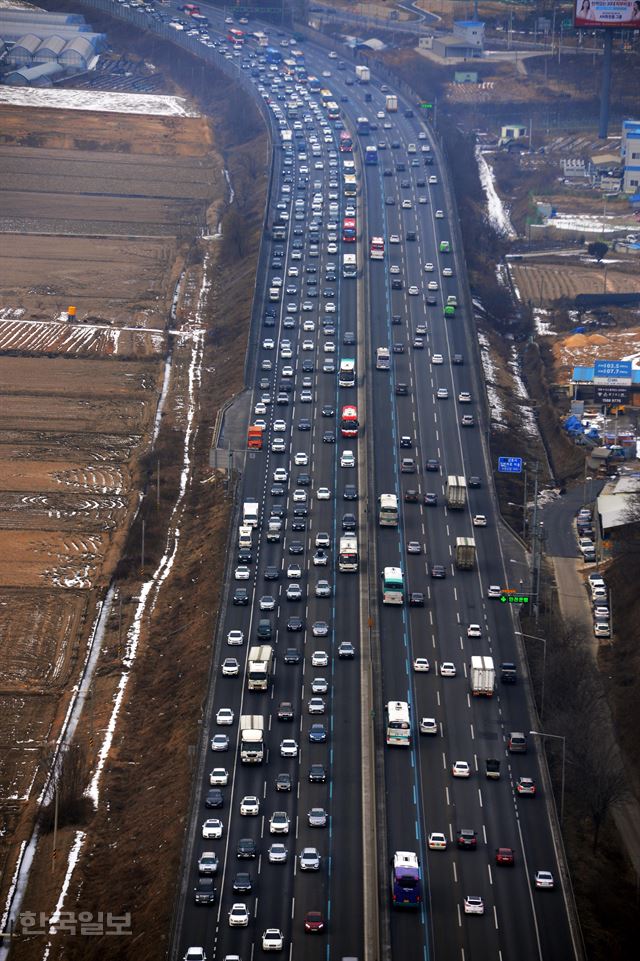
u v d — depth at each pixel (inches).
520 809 7480.3
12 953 6929.1
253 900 6791.3
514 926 6633.9
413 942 6525.6
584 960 6392.7
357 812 7436.0
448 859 7076.8
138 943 6717.5
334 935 6569.9
